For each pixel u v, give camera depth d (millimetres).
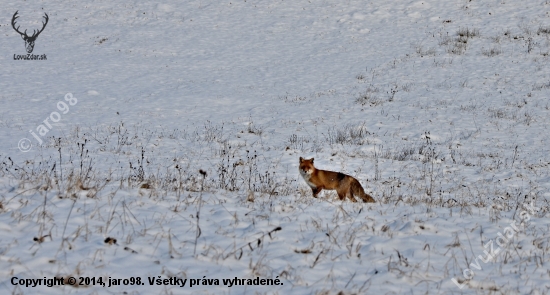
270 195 41781
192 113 106875
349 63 144250
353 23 172375
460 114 109188
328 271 27797
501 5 179000
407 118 106562
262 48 156375
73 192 36344
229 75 136750
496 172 71562
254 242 30859
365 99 119438
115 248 28141
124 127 93125
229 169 63562
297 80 133000
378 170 68500
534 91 122875
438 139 93562
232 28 171000
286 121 102938
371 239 32812
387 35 163000
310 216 36688
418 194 54969
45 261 25766
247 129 96000
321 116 107062
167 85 128375
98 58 148500
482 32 161500
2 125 90812
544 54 145625
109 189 38500
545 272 29609
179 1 190750
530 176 70062
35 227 29781
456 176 68312
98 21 176000
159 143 79938
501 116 107938
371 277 27234
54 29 169875
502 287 27109
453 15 174250
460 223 37625
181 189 41656
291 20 176125
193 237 30875
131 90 123562
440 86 127562
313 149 79812
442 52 149250
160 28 171000
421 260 30188
